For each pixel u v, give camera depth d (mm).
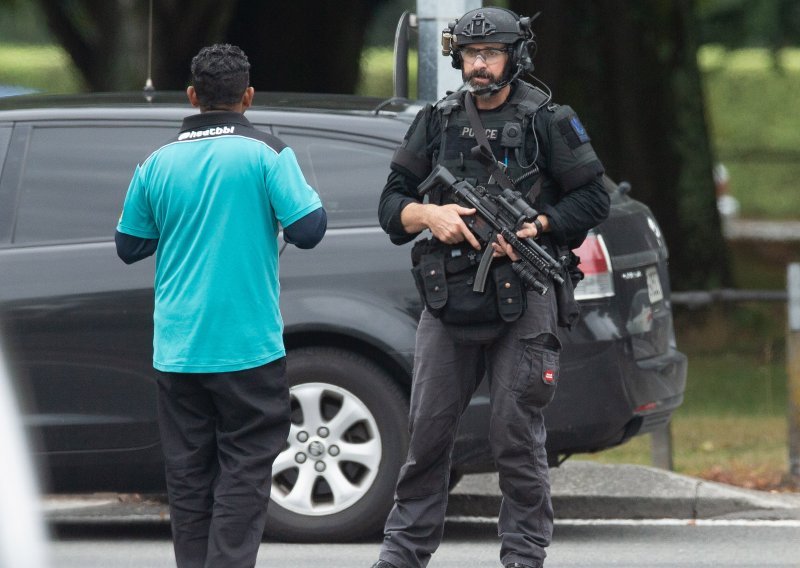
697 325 55312
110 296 23969
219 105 18609
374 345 23750
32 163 24844
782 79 146250
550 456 24328
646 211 26391
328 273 23969
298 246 18422
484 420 23688
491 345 19422
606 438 23984
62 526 26766
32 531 11766
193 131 18484
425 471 19578
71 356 24031
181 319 18281
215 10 49156
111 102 25531
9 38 95250
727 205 110438
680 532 26141
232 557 18188
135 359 23953
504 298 18859
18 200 24688
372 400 24078
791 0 112438
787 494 29234
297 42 63344
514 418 19219
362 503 24141
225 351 18203
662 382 24984
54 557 12703
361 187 24406
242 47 63094
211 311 18188
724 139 151250
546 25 57188
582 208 19141
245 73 18672
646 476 28344
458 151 19266
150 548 24750
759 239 100000
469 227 18859
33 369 24047
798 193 133625
